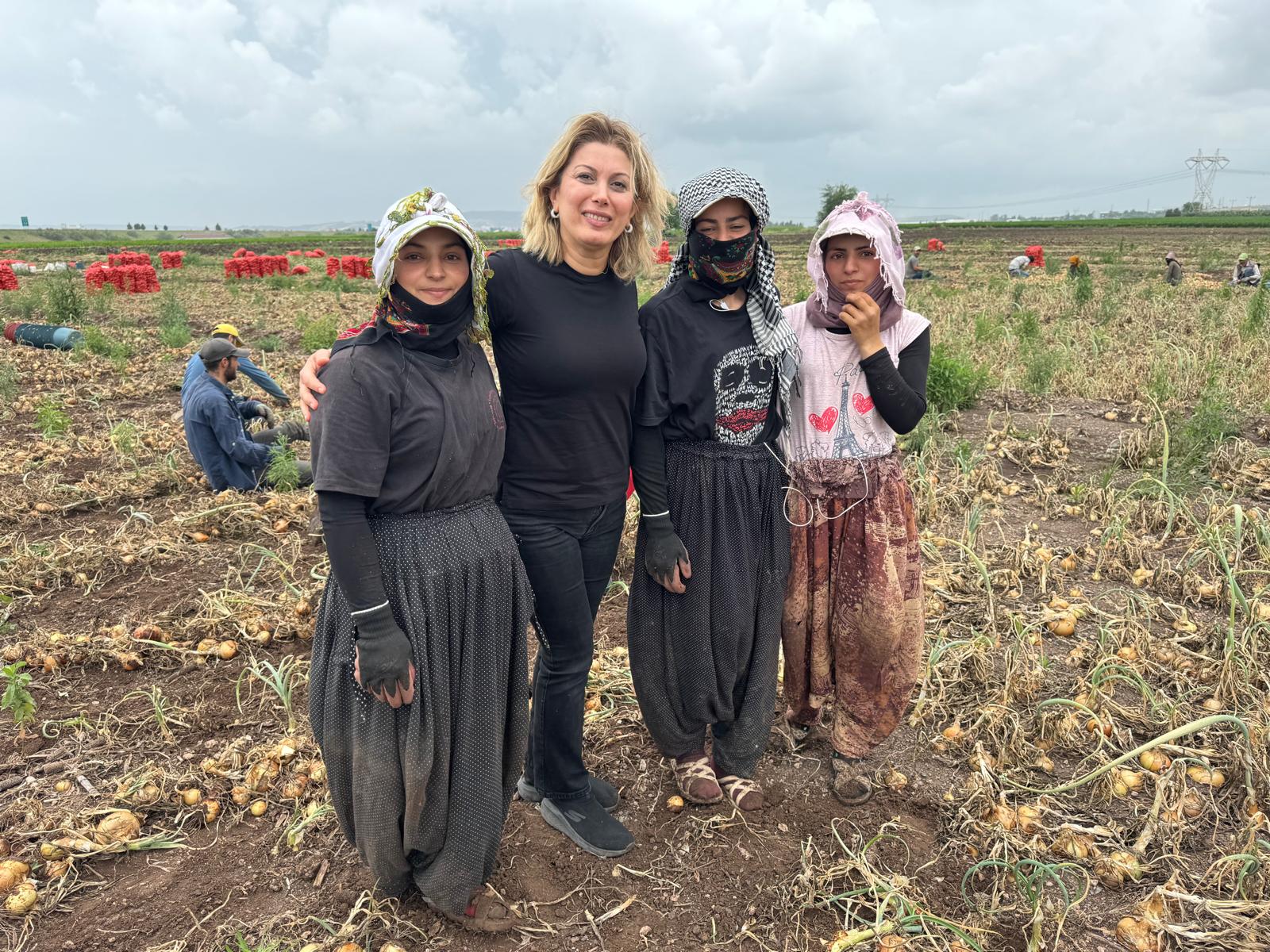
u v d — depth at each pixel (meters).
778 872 2.56
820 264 2.46
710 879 2.54
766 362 2.42
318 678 2.15
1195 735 3.06
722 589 2.52
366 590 1.93
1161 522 4.93
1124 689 3.45
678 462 2.51
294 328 15.10
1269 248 35.56
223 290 24.20
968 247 42.66
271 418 7.20
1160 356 8.92
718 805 2.84
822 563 2.66
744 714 2.72
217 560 4.84
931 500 5.17
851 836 2.70
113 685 3.62
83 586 4.54
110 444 7.18
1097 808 2.77
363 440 1.89
